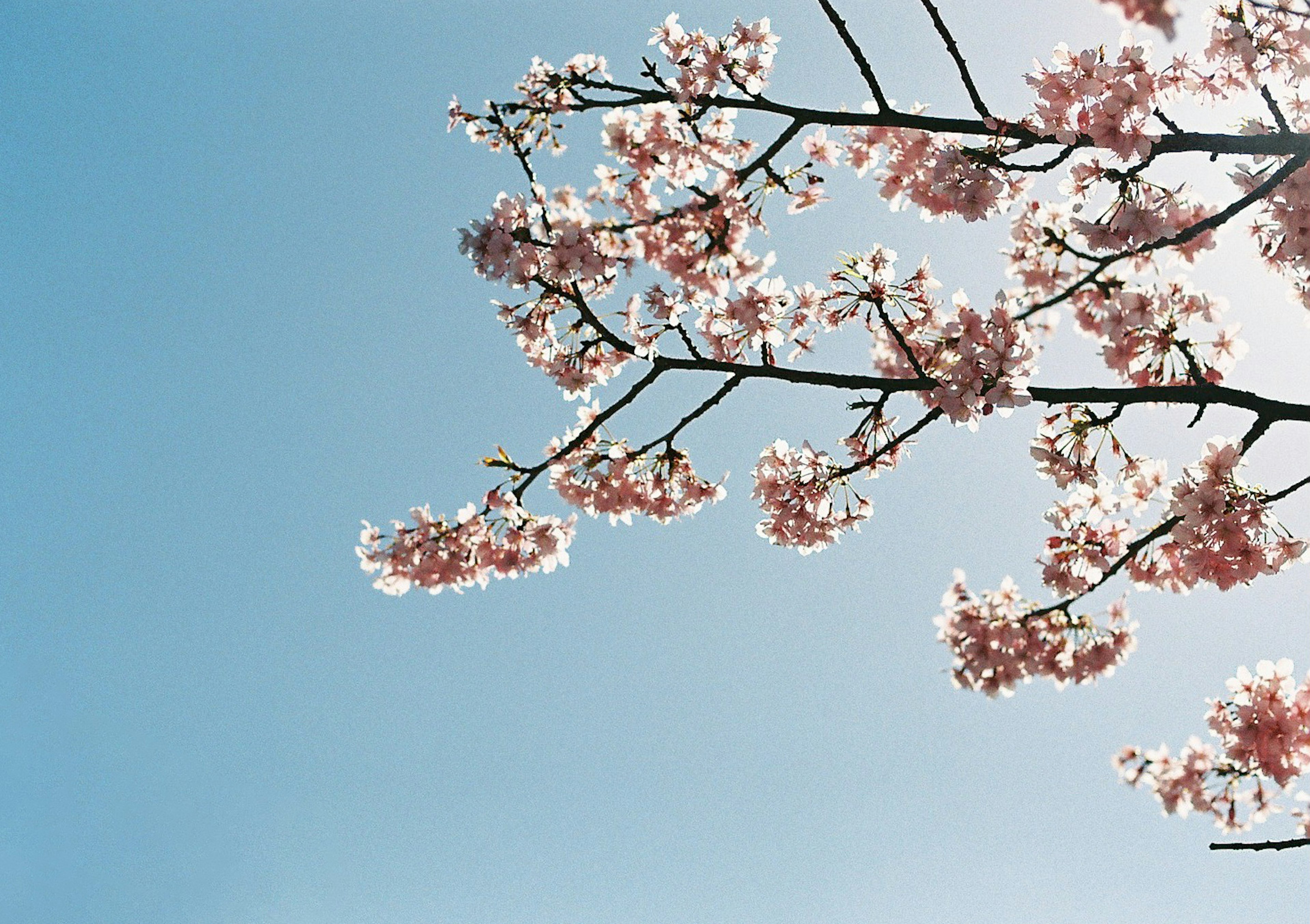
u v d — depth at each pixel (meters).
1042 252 7.78
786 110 6.52
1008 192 6.39
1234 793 7.31
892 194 7.21
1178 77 5.58
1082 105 5.68
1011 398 5.66
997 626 7.36
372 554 7.16
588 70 7.02
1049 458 6.66
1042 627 7.36
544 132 6.98
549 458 6.96
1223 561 5.83
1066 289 6.25
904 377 7.27
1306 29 5.59
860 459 7.16
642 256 6.83
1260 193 5.38
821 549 7.16
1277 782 6.75
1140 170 5.78
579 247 6.28
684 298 6.96
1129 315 6.43
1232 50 5.77
